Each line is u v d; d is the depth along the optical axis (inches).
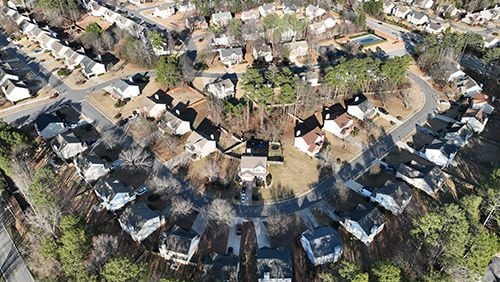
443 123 3932.1
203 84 4517.7
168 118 3774.6
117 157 3452.3
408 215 2928.2
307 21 5708.7
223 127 3804.1
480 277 2303.2
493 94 4439.0
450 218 2417.6
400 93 4377.5
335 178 3253.0
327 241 2566.4
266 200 3048.7
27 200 3016.7
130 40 5024.6
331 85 4047.7
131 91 4252.0
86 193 3093.0
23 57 5118.1
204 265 2453.2
